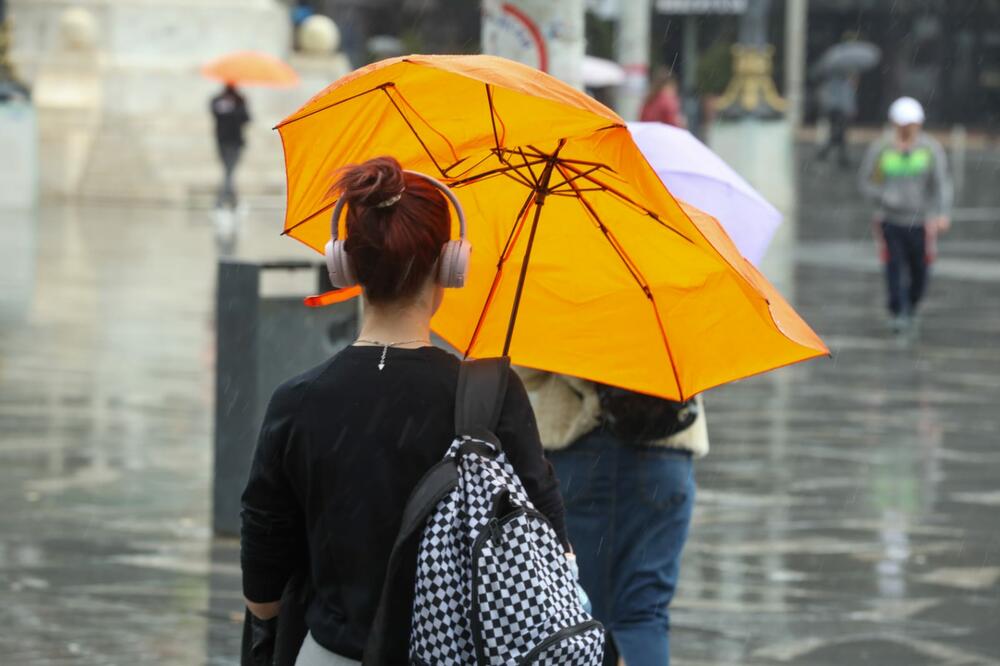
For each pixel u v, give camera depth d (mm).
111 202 56875
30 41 62281
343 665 5539
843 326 29391
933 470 17734
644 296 6523
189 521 14695
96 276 34125
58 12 62000
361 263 5598
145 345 25219
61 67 60656
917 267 28781
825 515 15570
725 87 83812
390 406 5539
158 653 10977
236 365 14031
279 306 14016
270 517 5730
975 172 82750
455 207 5676
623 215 6246
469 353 6875
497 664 5164
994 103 116062
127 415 19641
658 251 6316
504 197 6438
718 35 93938
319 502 5590
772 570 13602
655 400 8766
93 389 21344
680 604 12555
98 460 17125
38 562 13172
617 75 55656
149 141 59531
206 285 33281
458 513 5305
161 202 57750
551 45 15000
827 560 13938
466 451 5402
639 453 8945
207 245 42188
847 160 84500
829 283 35969
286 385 5715
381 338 5684
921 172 28359
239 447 14070
